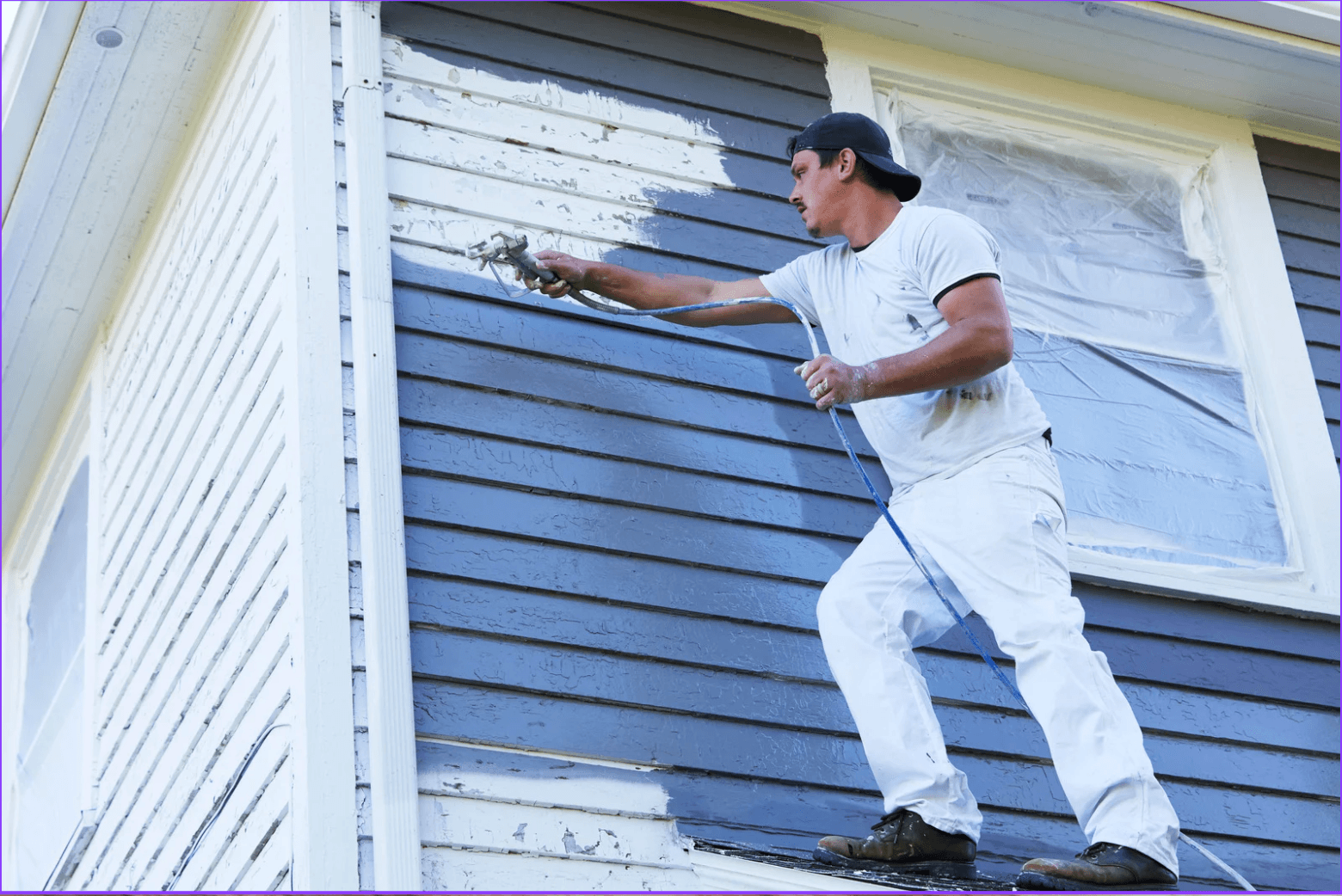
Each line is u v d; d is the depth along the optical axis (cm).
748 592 393
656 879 342
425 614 356
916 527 354
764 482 413
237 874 364
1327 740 443
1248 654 452
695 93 481
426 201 420
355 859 316
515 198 432
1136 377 504
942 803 333
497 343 403
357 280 388
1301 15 529
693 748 363
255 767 362
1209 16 525
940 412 360
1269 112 568
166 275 551
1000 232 518
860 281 378
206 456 460
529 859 334
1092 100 550
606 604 376
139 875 455
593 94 464
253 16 487
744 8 509
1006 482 350
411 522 367
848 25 521
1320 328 534
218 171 502
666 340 426
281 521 375
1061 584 345
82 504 647
